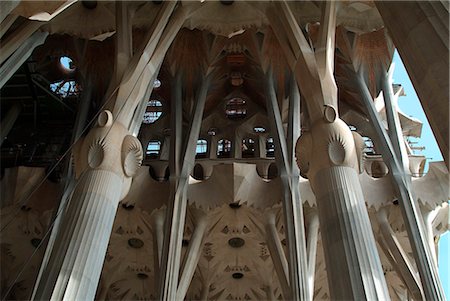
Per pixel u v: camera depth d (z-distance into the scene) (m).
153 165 20.39
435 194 17.61
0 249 19.98
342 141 11.09
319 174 10.96
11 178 18.72
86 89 20.41
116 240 20.44
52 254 9.69
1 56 13.09
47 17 10.48
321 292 22.11
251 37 20.64
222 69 22.41
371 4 16.75
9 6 6.91
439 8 6.52
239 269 21.88
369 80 20.34
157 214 18.38
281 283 16.20
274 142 18.50
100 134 11.42
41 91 22.66
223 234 20.09
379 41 20.20
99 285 21.94
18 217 18.62
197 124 19.42
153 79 15.68
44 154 22.03
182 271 17.27
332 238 9.84
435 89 6.11
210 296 23.03
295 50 13.30
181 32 21.00
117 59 13.41
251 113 22.98
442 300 14.65
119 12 14.39
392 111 19.25
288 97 20.72
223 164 18.16
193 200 18.12
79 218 10.15
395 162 17.66
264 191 18.14
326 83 12.25
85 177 10.93
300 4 18.27
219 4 17.64
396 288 21.23
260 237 20.03
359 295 8.80
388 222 17.95
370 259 9.34
